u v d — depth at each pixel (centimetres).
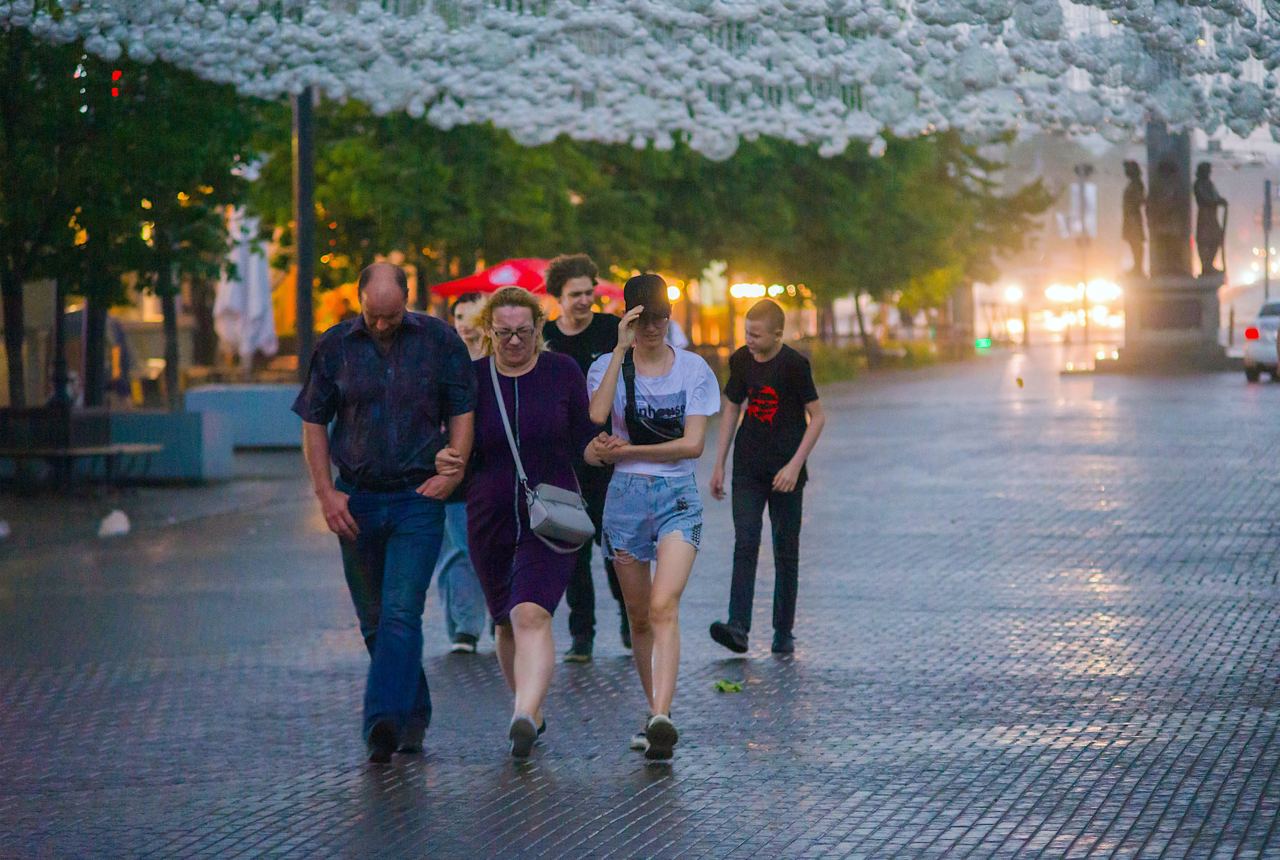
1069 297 18100
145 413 3559
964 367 9975
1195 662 1503
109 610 1919
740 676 1484
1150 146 8300
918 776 1134
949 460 3656
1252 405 5272
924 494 2983
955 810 1048
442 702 1411
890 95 2248
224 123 3369
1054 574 2042
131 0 2184
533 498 1212
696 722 1312
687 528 1250
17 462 3316
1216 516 2578
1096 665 1495
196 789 1138
